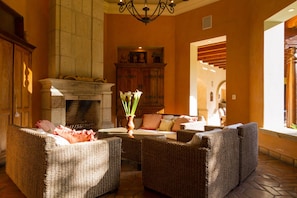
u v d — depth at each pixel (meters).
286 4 3.66
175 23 6.63
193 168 2.16
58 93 4.75
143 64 6.43
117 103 6.45
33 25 4.79
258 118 4.67
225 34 5.55
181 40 6.47
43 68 5.05
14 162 2.66
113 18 6.65
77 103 5.61
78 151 2.21
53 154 2.03
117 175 2.58
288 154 3.75
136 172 3.26
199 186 2.11
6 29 4.12
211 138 2.15
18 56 3.98
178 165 2.29
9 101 3.70
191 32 6.23
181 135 3.54
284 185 2.76
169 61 6.68
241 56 5.27
